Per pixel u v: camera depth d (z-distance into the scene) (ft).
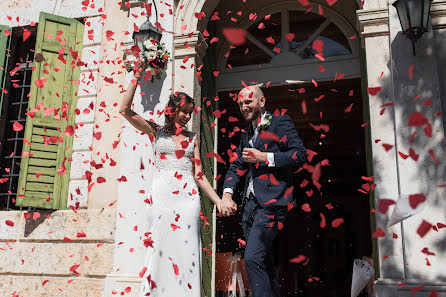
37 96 14.34
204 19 14.20
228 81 16.26
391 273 10.10
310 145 28.09
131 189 12.70
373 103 11.41
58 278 13.30
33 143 14.03
